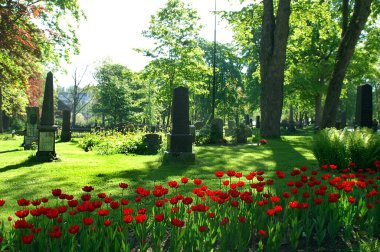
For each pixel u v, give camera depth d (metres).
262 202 4.23
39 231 3.50
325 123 18.62
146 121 52.56
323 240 4.37
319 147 10.27
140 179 9.02
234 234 3.92
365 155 9.45
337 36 34.38
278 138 20.95
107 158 14.02
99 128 35.16
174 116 12.16
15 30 15.61
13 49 16.44
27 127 19.42
